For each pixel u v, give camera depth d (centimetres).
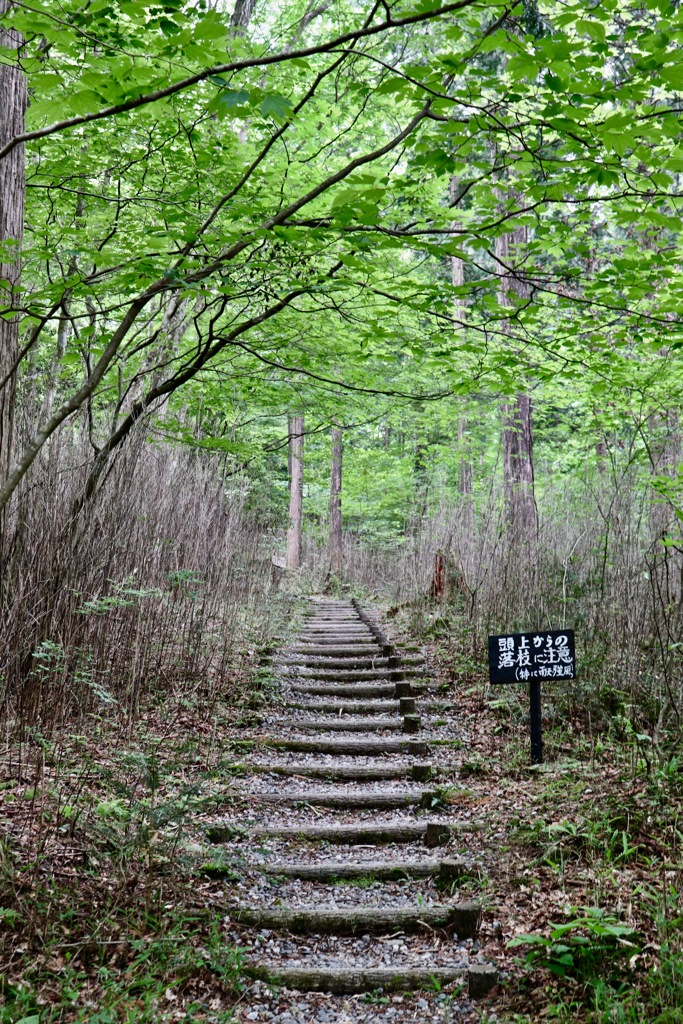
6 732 413
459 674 754
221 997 303
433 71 336
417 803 507
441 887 395
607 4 305
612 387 583
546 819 429
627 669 559
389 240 396
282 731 640
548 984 298
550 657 530
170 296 619
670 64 321
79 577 491
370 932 360
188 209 497
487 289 455
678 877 342
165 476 688
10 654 415
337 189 547
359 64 577
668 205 412
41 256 429
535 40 298
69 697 457
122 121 534
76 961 295
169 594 629
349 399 698
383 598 1527
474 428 1401
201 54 307
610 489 690
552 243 459
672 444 661
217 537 735
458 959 332
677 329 448
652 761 443
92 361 692
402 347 568
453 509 972
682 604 531
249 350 504
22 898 310
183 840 385
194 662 643
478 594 801
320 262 527
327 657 891
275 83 564
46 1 336
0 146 430
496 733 609
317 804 506
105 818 361
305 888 402
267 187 536
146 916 324
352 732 652
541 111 342
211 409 754
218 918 347
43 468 504
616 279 428
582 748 529
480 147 401
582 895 344
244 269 473
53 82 292
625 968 291
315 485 2680
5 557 437
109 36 364
